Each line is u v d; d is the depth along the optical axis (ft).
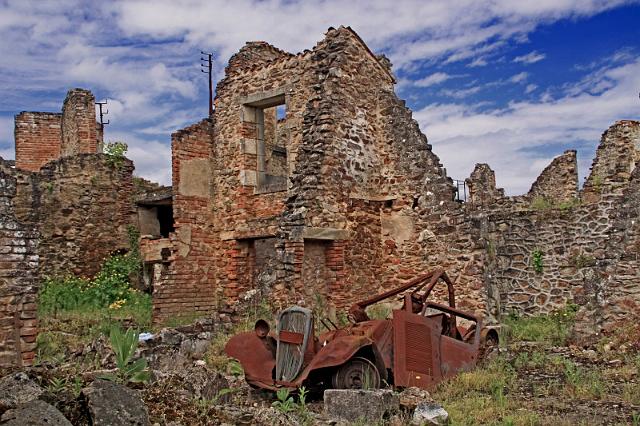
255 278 53.57
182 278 51.70
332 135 44.57
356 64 47.16
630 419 21.79
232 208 53.06
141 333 41.42
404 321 28.07
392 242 47.19
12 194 29.78
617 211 39.93
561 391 26.30
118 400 17.37
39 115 87.15
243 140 52.90
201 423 19.61
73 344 37.01
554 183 72.84
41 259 58.75
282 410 22.79
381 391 23.07
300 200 42.91
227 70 54.80
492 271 44.62
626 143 63.87
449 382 27.55
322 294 43.27
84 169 61.72
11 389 18.17
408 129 47.19
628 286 37.58
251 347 27.96
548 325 46.52
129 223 63.46
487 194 81.56
